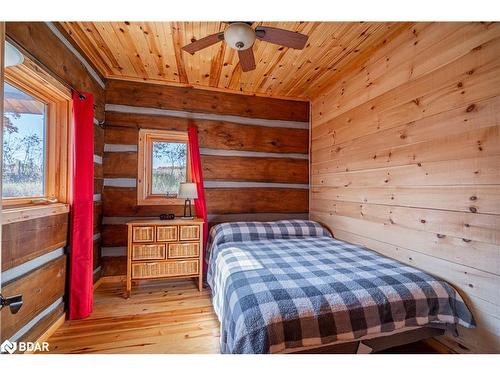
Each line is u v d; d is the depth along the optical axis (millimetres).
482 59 1544
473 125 1586
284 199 3600
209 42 1896
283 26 2080
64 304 2123
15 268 1547
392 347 1646
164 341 1880
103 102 2953
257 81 3145
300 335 1265
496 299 1453
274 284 1542
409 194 2047
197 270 2785
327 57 2564
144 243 2641
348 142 2855
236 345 1210
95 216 2789
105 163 2980
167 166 3242
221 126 3369
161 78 3084
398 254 2141
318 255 2207
